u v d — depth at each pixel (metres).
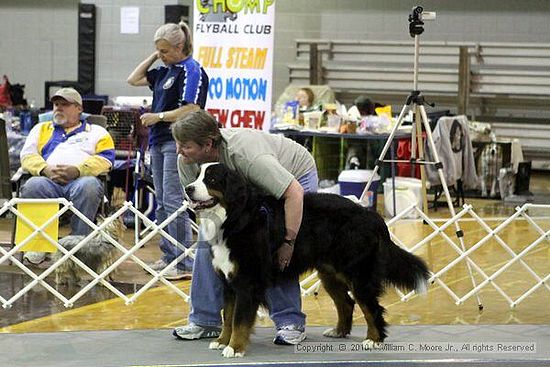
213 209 5.61
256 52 10.02
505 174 14.99
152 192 10.96
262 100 10.06
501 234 11.40
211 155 5.82
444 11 19.22
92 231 8.55
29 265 9.12
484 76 18.52
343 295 6.43
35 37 20.22
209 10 10.12
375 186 12.51
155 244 10.52
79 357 5.93
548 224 12.30
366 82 19.28
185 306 7.66
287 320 6.29
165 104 8.50
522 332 6.80
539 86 18.17
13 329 6.79
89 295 8.05
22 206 7.84
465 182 14.50
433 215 12.97
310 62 19.55
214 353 6.01
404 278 6.17
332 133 13.42
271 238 5.78
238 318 5.84
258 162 5.75
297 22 19.94
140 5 18.45
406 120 14.55
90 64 18.86
